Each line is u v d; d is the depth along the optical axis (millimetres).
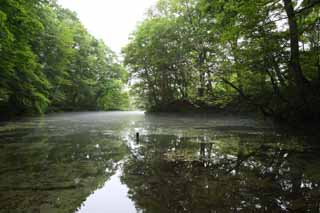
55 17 25969
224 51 12398
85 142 6836
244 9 8758
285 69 9969
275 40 9016
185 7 20422
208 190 3260
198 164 4539
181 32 20969
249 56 9867
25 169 4199
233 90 13234
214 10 11844
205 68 13945
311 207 2742
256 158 4938
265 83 11141
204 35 15906
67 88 33000
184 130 9383
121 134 8391
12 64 12820
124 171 4113
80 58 34406
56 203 2867
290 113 9477
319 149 5758
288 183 3494
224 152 5492
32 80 17141
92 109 39344
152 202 2910
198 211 2670
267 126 10570
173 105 23438
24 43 13641
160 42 22344
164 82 25125
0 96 13453
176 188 3344
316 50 9219
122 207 2779
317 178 3699
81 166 4410
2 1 10812
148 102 31094
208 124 11734
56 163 4605
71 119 15797
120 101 47594
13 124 11828
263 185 3438
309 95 8484
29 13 13453
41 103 19203
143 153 5449
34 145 6355
